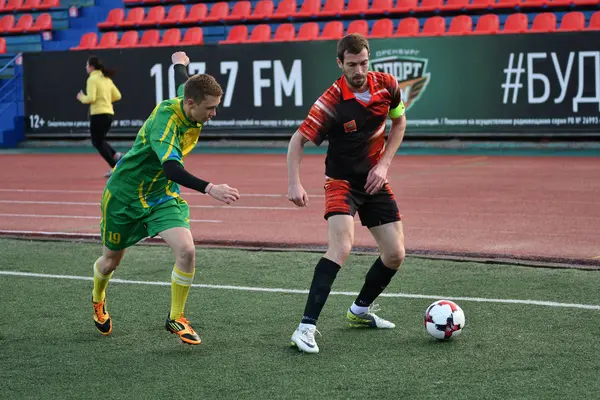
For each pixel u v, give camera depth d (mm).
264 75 34812
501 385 8070
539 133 31469
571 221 17344
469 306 11086
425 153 31719
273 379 8414
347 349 9383
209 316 10891
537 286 12031
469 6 35562
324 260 9461
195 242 15805
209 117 9148
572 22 32844
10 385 8414
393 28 36344
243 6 39750
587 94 30719
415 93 32906
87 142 38531
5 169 29750
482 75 31984
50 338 10062
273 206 20266
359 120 9375
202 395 8008
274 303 11484
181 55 10766
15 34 43406
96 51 36906
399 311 10945
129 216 9555
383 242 9781
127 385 8359
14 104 39594
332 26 36750
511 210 18859
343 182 9625
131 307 11461
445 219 17875
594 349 9141
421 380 8273
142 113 36531
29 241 16516
